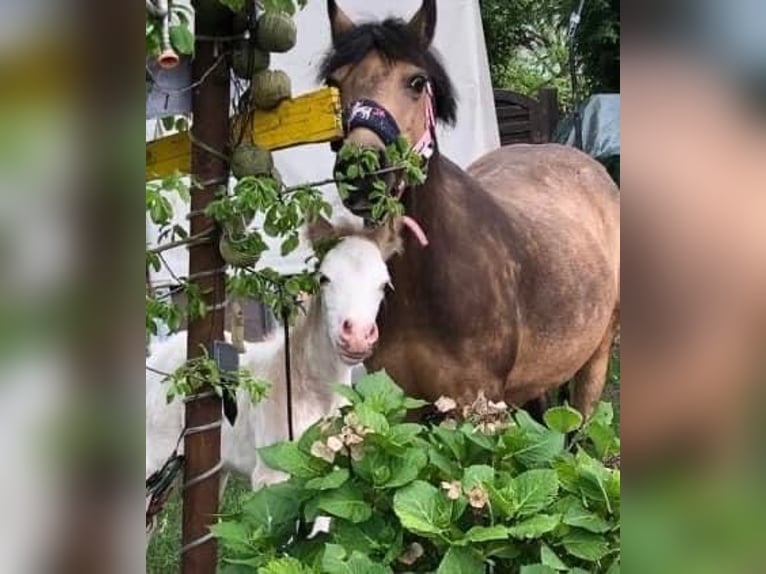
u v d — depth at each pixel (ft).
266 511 4.93
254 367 7.73
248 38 5.59
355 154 6.48
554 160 11.46
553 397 11.76
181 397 6.63
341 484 4.64
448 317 8.00
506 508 4.40
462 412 6.43
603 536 4.50
